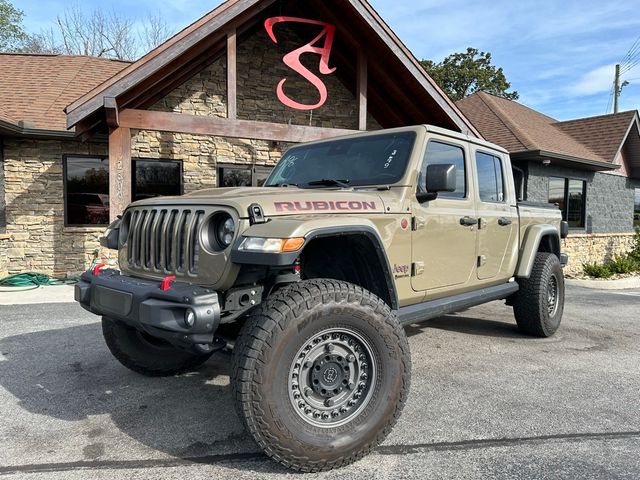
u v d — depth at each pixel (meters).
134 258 3.25
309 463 2.54
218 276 2.68
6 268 9.47
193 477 2.59
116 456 2.81
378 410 2.75
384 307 2.82
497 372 4.32
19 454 2.83
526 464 2.74
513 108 16.41
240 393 2.43
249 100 10.86
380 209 3.29
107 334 3.87
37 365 4.41
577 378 4.19
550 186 13.37
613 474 2.64
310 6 9.68
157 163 10.30
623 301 8.43
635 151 15.96
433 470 2.66
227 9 7.58
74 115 6.92
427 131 3.84
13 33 28.97
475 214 4.32
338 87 11.66
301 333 2.53
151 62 7.18
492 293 4.66
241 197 2.83
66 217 9.84
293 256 2.49
